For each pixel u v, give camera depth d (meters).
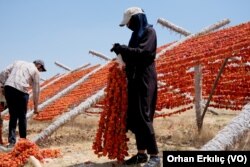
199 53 7.79
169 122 12.03
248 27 8.56
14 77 6.77
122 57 4.61
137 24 4.63
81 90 12.45
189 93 10.36
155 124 11.22
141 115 4.54
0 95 7.39
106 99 4.77
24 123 6.86
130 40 4.77
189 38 10.68
